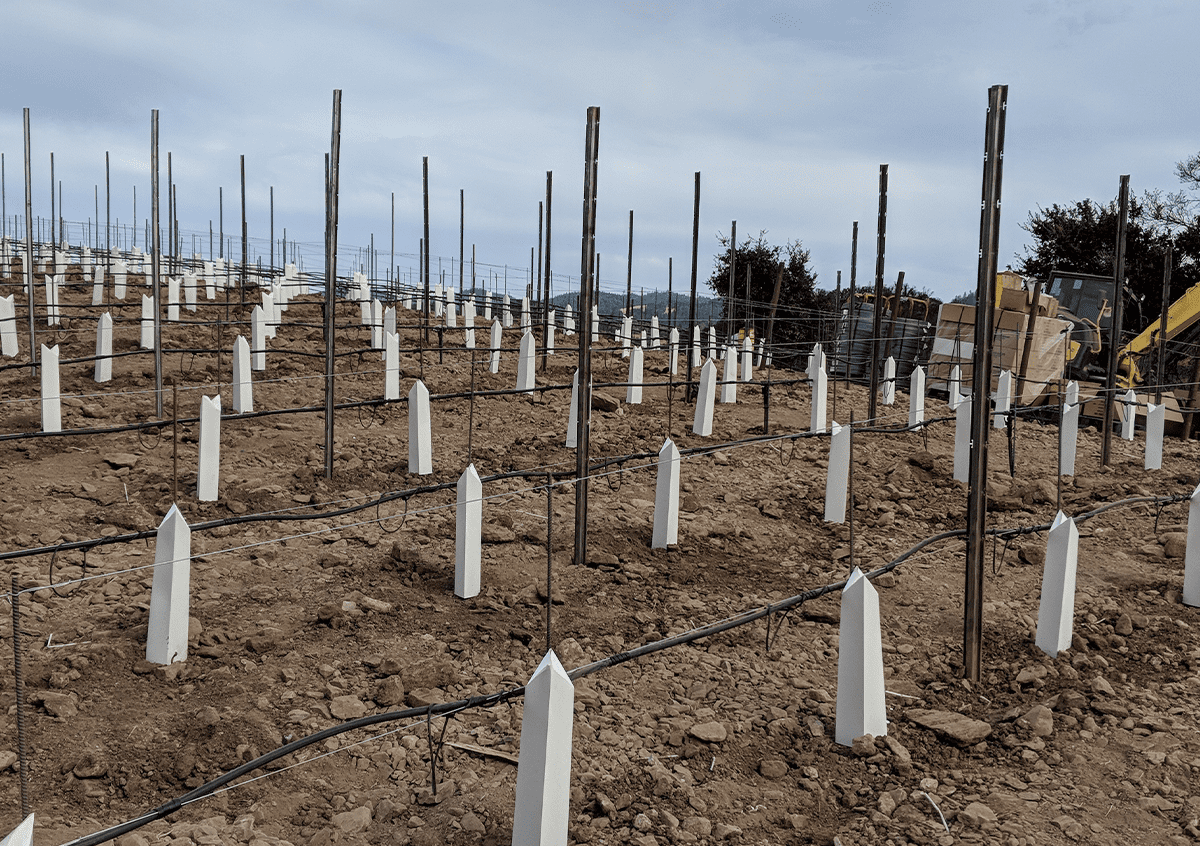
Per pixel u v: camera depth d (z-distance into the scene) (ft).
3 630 21.97
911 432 52.42
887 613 26.12
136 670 20.38
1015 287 69.92
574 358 71.87
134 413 43.70
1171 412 66.44
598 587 26.99
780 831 15.89
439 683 20.40
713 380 48.29
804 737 19.07
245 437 41.27
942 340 68.44
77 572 25.91
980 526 21.35
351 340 68.39
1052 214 118.42
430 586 26.27
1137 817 16.49
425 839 15.05
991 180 19.54
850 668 18.66
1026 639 24.36
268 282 92.89
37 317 59.11
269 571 26.76
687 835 15.46
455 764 17.39
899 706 20.53
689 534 32.19
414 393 37.19
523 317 72.33
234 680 20.25
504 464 40.24
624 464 41.32
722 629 20.06
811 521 35.09
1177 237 110.73
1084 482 42.75
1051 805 16.79
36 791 15.90
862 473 42.55
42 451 37.81
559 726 14.24
